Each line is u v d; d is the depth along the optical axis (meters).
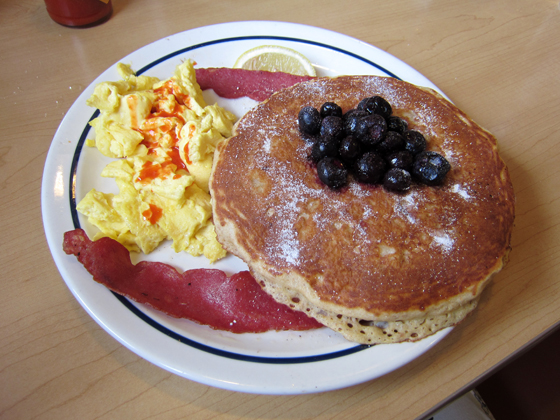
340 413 0.24
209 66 0.38
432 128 0.29
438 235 0.25
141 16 0.41
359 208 0.26
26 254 0.28
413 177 0.26
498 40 0.42
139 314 0.25
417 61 0.40
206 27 0.38
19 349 0.25
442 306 0.25
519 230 0.31
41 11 0.40
